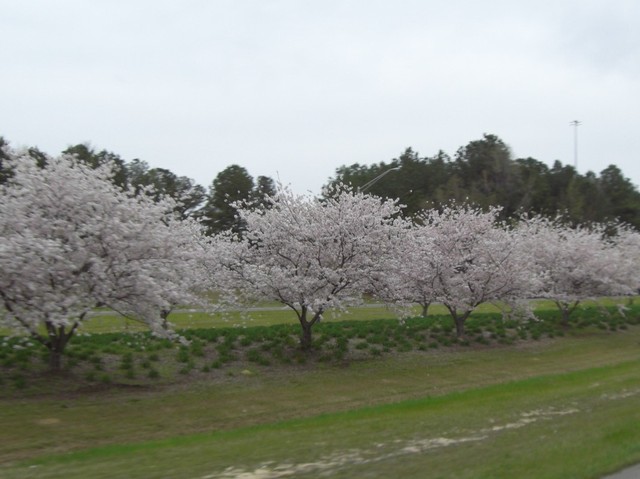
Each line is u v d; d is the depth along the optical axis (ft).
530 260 84.94
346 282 60.49
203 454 28.89
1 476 26.04
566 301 97.25
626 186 296.10
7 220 41.93
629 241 115.55
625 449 26.45
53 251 39.42
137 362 52.44
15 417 37.78
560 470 23.29
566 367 67.15
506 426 33.91
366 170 278.05
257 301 61.77
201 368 53.16
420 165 270.26
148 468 26.27
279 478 23.72
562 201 250.37
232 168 197.67
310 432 34.63
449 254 78.74
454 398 48.06
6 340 45.85
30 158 45.73
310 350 62.95
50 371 46.55
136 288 43.70
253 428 38.86
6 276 39.37
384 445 29.43
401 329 79.56
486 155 256.52
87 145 156.76
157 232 46.21
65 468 27.40
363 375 57.00
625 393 45.39
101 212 44.57
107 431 37.47
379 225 61.16
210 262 59.26
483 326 89.30
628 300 137.49
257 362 57.16
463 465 24.41
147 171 185.37
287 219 60.80
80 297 42.39
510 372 63.31
